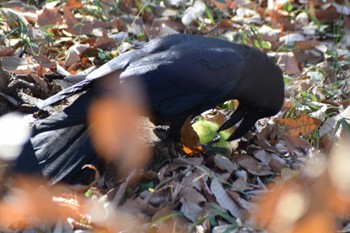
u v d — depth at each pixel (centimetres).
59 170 837
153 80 888
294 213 678
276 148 991
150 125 942
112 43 1228
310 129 1025
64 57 1174
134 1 1416
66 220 778
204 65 915
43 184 822
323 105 1109
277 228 739
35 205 783
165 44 930
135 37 1301
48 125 849
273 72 983
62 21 1275
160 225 778
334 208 660
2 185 819
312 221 660
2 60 1090
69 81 991
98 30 1281
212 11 1473
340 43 1386
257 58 971
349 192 640
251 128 1036
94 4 1334
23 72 1056
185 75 901
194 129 993
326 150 979
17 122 883
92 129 862
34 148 848
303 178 830
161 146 913
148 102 885
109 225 779
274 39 1358
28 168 830
